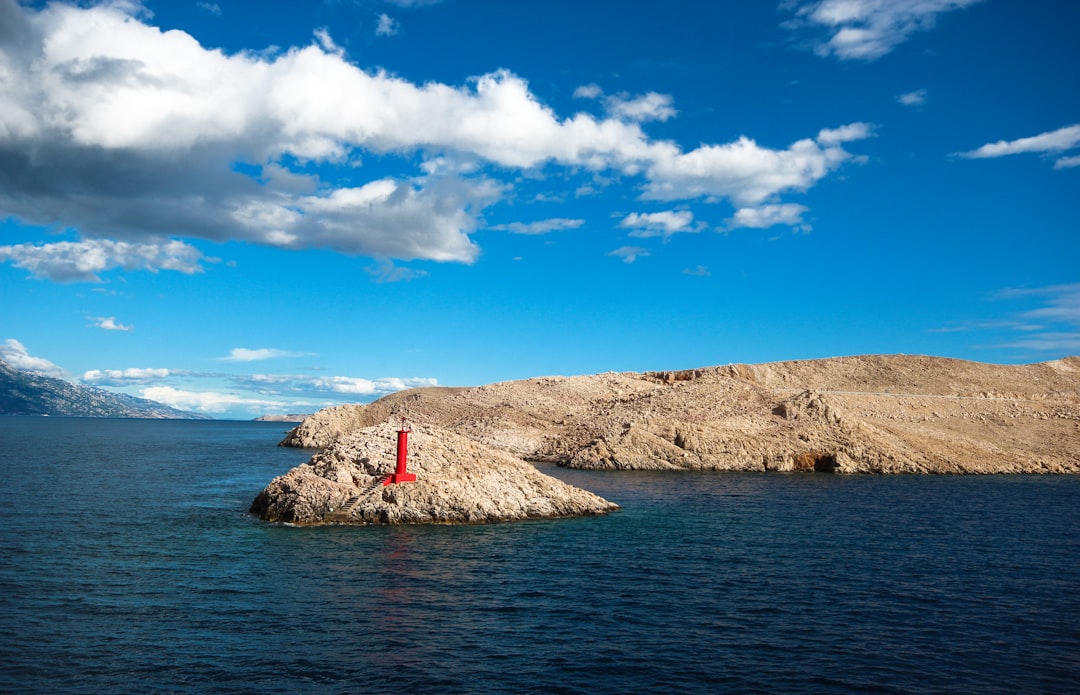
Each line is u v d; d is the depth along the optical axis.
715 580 28.91
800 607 25.42
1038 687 18.88
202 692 17.41
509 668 19.39
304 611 23.56
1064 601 26.83
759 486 65.75
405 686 18.08
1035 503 55.91
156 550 31.69
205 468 75.81
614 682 18.69
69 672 18.30
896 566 32.19
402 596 25.58
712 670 19.61
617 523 42.00
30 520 38.50
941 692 18.48
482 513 40.78
